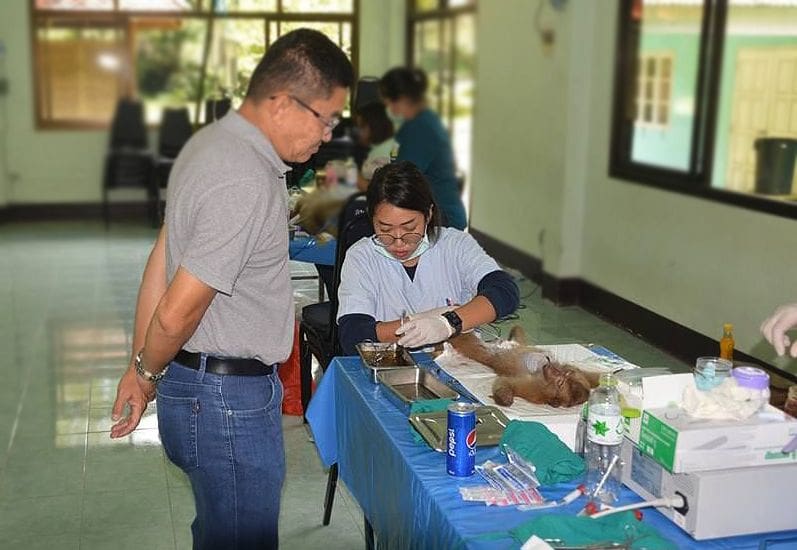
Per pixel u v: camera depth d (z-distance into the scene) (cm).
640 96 428
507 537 118
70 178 713
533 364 179
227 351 147
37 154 707
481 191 553
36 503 253
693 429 119
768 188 348
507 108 526
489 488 133
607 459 135
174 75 674
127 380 162
